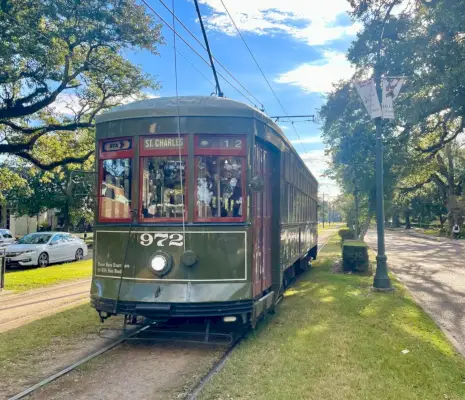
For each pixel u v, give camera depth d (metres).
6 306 9.91
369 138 17.52
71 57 15.78
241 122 6.63
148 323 7.24
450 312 9.44
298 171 11.58
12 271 17.28
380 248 11.70
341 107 17.97
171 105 6.65
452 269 17.50
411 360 5.91
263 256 7.54
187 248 6.45
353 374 5.33
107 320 8.28
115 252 6.70
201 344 6.77
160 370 5.70
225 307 6.30
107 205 6.89
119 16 14.71
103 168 6.96
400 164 18.88
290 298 10.33
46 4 13.27
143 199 6.63
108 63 17.20
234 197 6.60
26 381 5.36
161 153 6.61
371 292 11.23
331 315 8.48
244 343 6.63
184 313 6.21
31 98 15.76
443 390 4.98
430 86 12.66
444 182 46.09
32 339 7.07
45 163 20.27
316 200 18.78
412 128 16.11
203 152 6.55
